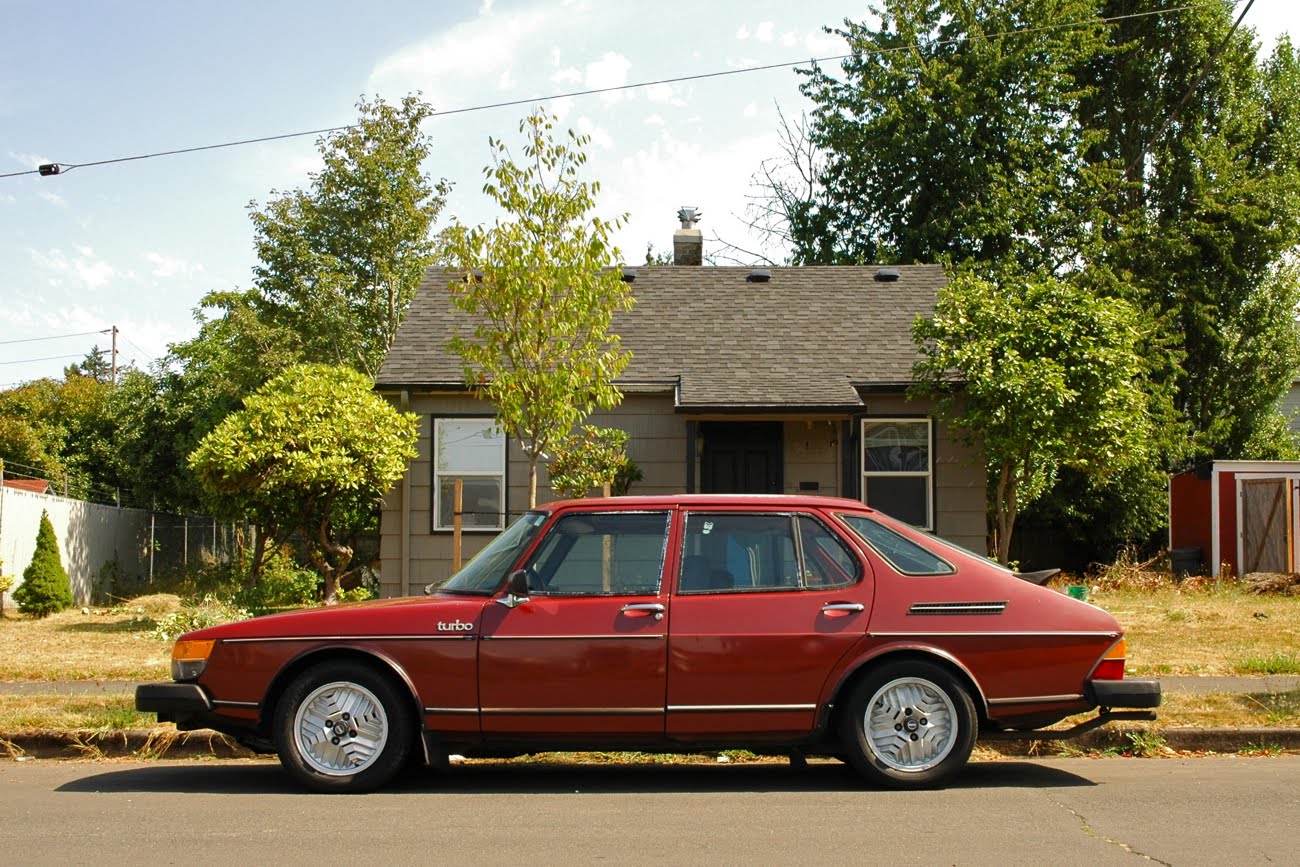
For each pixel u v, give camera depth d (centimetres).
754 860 529
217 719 690
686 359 1719
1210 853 542
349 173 2752
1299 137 2964
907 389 1644
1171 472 2788
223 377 2908
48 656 1287
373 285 2794
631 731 674
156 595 2175
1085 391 1566
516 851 547
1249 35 2895
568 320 1223
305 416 1593
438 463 1691
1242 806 645
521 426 1259
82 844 565
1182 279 2819
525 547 703
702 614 680
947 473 1672
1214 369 2903
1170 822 605
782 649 675
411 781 738
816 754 705
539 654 675
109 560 2462
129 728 850
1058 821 607
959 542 1666
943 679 681
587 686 673
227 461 1560
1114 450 1603
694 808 646
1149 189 2906
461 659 677
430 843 563
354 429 1589
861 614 683
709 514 708
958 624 684
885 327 1808
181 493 3056
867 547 701
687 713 673
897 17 2858
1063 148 2862
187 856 541
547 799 675
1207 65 2214
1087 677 688
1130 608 1644
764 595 687
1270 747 838
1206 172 2802
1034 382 1520
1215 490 2284
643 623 678
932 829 589
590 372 1241
